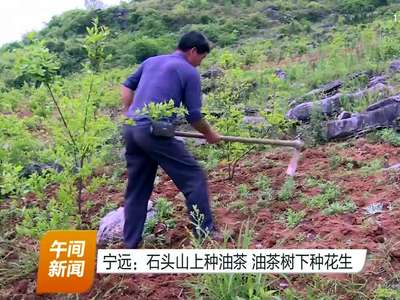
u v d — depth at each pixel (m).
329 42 17.55
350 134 6.97
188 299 3.91
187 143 7.23
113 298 4.13
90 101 4.69
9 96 11.93
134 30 32.25
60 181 4.77
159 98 4.61
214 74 12.42
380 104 7.15
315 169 6.11
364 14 28.53
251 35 30.12
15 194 4.97
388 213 4.75
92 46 4.86
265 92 9.60
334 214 4.89
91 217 5.52
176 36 29.97
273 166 6.42
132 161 4.78
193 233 4.81
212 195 5.77
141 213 4.78
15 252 4.93
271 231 4.76
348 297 3.80
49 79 4.54
